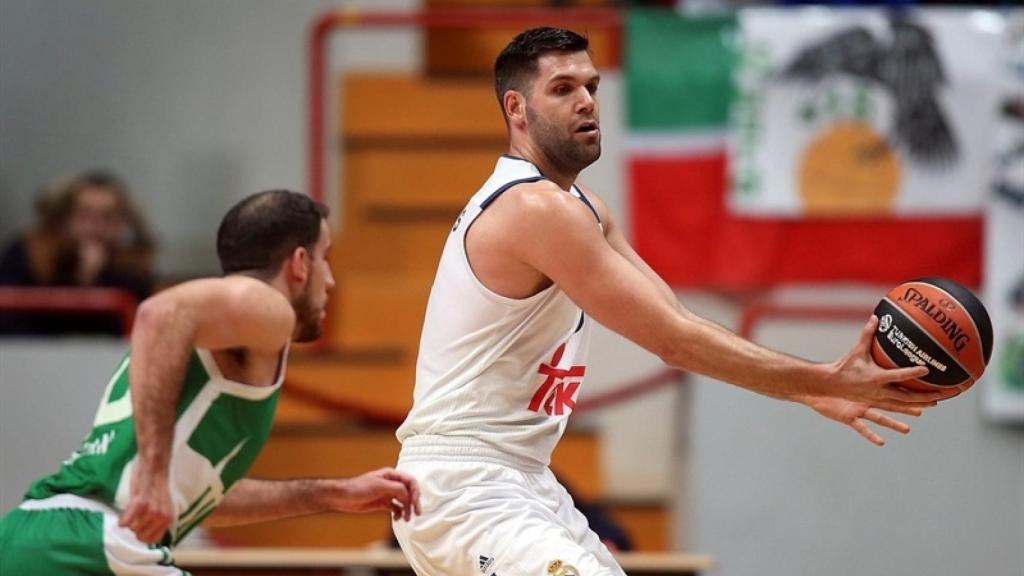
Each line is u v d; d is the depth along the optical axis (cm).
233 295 955
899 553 1942
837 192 1991
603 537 1622
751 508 1945
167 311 935
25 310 2050
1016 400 1934
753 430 1952
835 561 1941
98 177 2122
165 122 2469
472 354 1048
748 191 1998
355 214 2205
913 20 1983
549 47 1057
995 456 1945
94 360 1967
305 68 2450
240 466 1012
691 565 1516
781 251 2005
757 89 2003
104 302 1980
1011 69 1964
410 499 1050
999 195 1947
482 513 1030
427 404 1060
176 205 2455
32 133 2488
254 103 2458
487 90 2212
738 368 972
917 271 1992
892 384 973
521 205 1020
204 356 985
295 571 1552
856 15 1991
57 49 2489
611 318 1002
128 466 984
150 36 2481
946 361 959
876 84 1988
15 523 988
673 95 2016
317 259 1047
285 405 2097
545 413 1063
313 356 2089
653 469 2120
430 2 2372
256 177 2450
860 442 1952
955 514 1942
